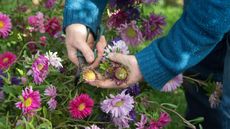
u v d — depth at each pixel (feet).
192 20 4.33
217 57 5.62
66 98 5.28
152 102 5.46
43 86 5.09
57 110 5.17
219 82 5.69
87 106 4.97
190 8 4.37
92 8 4.99
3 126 4.82
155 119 5.21
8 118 5.06
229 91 4.94
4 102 5.12
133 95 5.43
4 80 5.17
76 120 5.17
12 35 5.84
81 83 5.22
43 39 5.88
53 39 5.91
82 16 4.90
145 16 5.95
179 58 4.38
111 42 5.57
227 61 4.94
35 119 4.89
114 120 5.14
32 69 5.02
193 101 6.17
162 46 4.49
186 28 4.37
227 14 4.20
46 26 6.11
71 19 4.89
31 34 6.10
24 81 5.12
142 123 5.16
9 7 6.87
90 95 5.34
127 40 5.65
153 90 5.92
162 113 5.29
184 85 6.11
